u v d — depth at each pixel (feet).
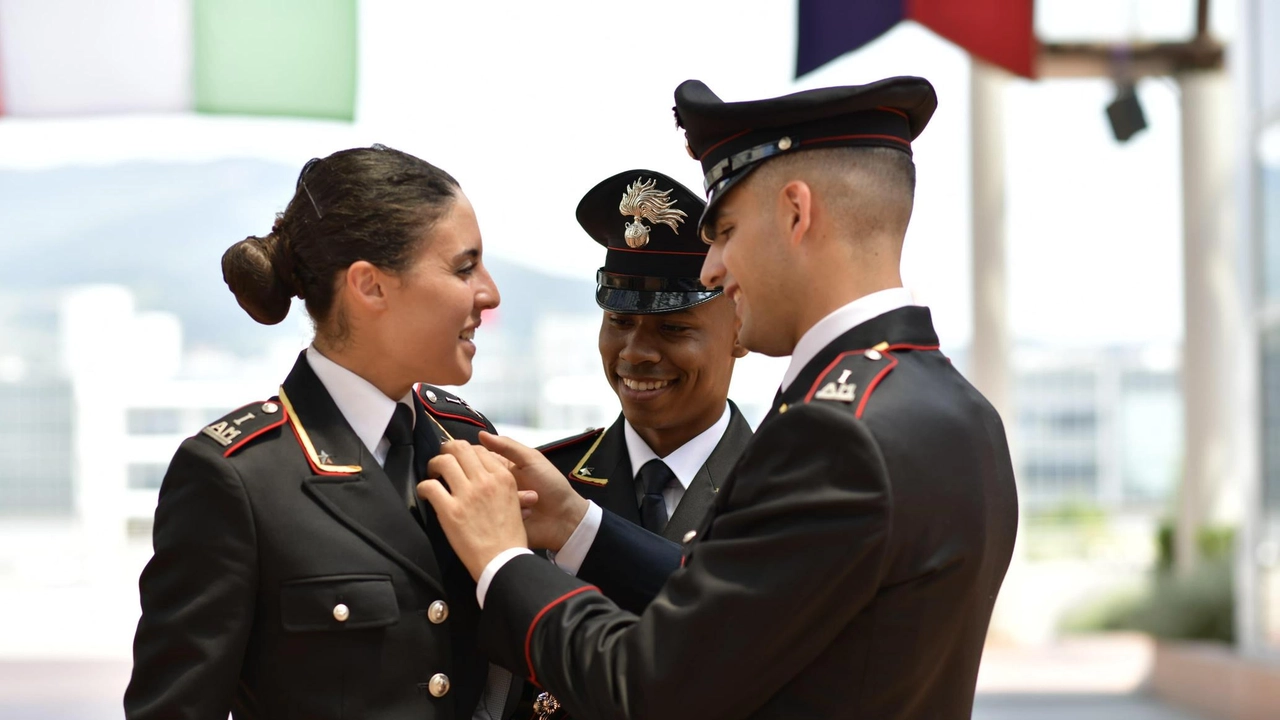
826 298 9.14
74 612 63.10
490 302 10.11
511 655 9.34
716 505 9.11
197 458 9.38
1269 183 40.19
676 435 12.28
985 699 42.75
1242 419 41.88
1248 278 41.52
